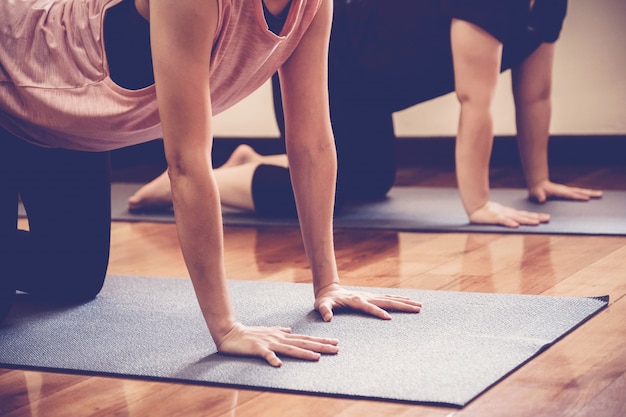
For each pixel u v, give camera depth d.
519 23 2.84
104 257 2.26
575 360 1.67
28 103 1.89
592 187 3.52
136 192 3.85
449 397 1.51
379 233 2.92
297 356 1.73
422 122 4.32
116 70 1.77
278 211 3.26
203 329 1.97
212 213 1.70
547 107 3.24
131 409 1.57
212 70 1.69
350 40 3.16
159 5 1.61
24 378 1.76
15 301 2.32
